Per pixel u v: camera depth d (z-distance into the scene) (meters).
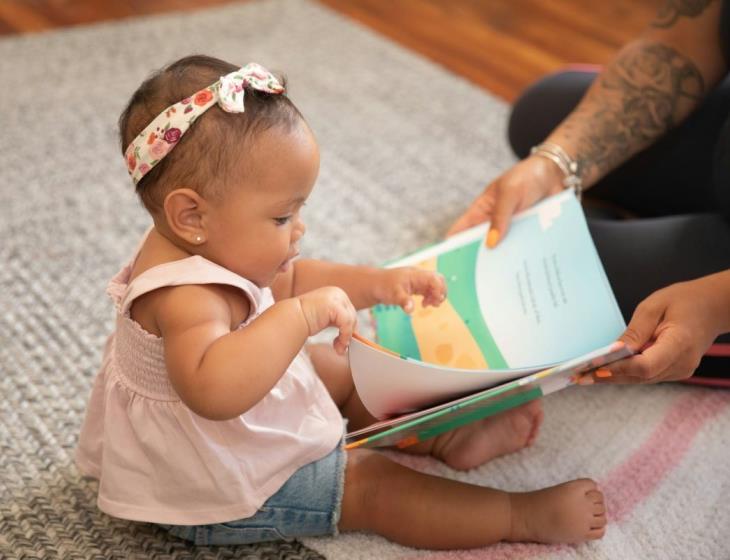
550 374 0.94
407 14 2.48
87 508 1.12
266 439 0.99
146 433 0.98
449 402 0.97
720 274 1.02
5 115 1.93
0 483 1.14
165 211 0.92
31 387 1.28
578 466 1.19
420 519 1.04
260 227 0.93
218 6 2.47
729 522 1.10
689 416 1.26
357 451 1.08
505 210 1.22
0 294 1.46
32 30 2.29
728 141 1.24
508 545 1.07
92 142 1.87
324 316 0.93
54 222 1.64
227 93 0.89
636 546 1.07
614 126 1.34
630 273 1.24
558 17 2.48
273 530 1.04
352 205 1.71
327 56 2.24
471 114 2.03
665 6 1.38
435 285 1.11
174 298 0.92
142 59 2.18
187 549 1.07
